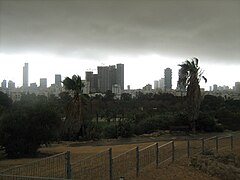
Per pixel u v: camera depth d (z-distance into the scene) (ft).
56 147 94.32
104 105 281.95
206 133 143.95
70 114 127.65
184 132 142.82
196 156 65.67
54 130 86.48
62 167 45.75
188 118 148.25
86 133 125.70
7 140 79.20
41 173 42.11
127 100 356.59
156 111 223.30
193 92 146.51
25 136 80.53
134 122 156.76
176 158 60.90
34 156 78.84
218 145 81.41
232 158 71.87
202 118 149.38
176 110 219.82
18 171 43.50
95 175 41.96
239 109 217.77
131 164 49.14
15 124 80.28
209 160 64.28
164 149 66.49
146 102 315.58
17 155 79.71
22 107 86.94
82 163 47.06
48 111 85.51
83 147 91.81
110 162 41.09
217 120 169.27
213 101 232.94
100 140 121.90
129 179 43.19
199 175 54.08
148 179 45.39
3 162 66.49
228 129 163.84
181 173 52.34
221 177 56.80
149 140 111.96
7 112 86.07
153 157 56.90
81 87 132.98
